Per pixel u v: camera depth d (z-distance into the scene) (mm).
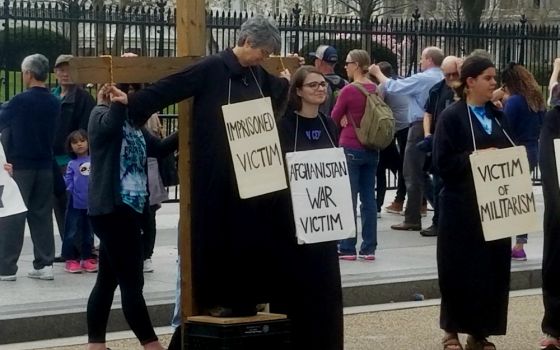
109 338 8047
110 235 6879
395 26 16484
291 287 6277
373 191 10648
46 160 9492
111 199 6785
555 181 7555
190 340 6074
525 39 17172
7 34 14375
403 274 10000
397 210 14094
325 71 11477
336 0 34000
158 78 6070
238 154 5895
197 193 6012
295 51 15523
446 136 7449
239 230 6016
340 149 6301
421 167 12531
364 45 16516
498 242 7473
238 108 5906
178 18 6168
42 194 9469
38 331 8102
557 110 7637
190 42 6137
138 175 6926
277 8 34344
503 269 7531
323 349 6309
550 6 36656
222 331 5934
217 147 5938
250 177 5914
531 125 11125
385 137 10320
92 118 6828
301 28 15531
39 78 9523
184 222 6148
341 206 6266
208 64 5957
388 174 17234
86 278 9609
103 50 14508
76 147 9703
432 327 8672
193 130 6008
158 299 8703
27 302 8516
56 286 9219
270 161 5984
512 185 7281
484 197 7234
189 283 6164
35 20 14094
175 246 11500
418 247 11570
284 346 6113
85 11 14273
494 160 7254
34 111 9367
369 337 8305
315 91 6293
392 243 11797
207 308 6156
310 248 6273
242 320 6016
